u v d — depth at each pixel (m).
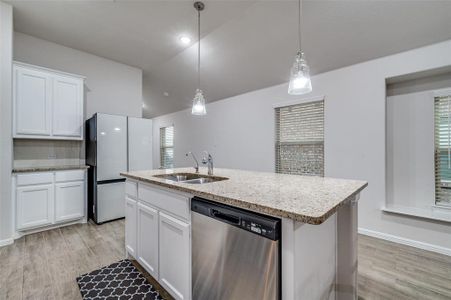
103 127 3.18
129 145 3.44
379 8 2.17
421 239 2.41
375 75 2.71
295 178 1.87
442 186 2.52
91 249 2.37
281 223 0.95
